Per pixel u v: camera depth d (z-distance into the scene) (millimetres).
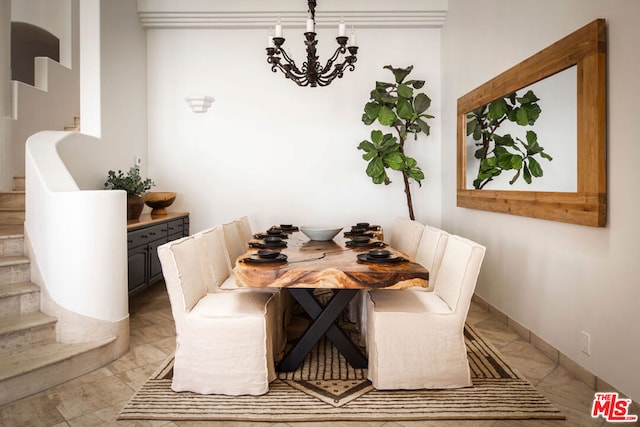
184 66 5230
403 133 4793
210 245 3092
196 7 4926
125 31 4664
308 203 5293
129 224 3709
